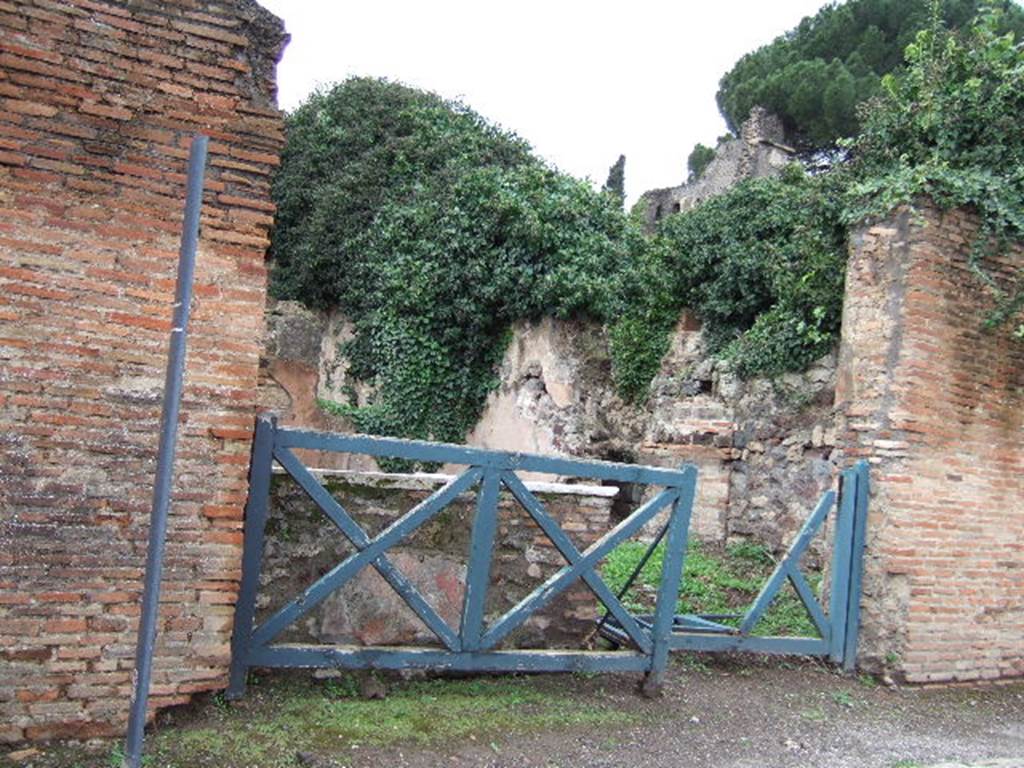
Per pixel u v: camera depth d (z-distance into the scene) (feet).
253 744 14.80
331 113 65.72
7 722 13.91
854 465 24.57
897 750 18.74
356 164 61.77
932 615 23.94
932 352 24.39
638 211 79.36
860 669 24.00
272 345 49.85
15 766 13.37
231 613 15.60
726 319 42.09
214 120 15.69
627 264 47.62
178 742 14.53
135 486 14.87
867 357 25.13
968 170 25.25
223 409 15.58
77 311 14.60
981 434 25.36
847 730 19.71
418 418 52.42
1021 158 25.38
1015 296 24.85
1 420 14.07
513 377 50.11
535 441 47.78
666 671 22.06
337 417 51.29
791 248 37.76
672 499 19.79
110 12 14.97
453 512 19.76
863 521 24.30
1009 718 22.17
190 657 15.24
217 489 15.51
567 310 46.16
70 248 14.60
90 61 14.83
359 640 18.80
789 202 42.11
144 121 15.19
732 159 99.91
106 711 14.52
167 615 15.06
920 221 24.38
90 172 14.78
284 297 61.67
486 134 63.87
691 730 18.39
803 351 34.96
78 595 14.42
